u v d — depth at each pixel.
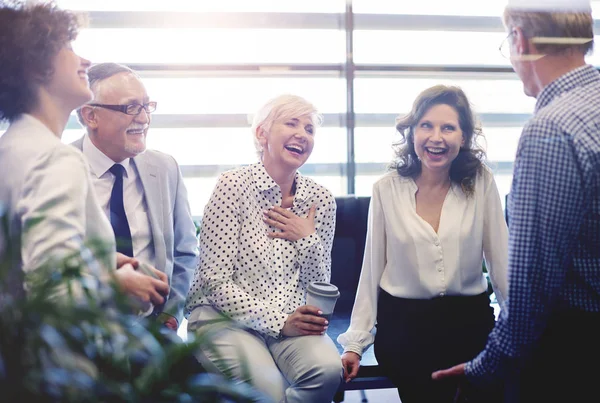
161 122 3.62
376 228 2.16
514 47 1.47
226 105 3.66
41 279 0.82
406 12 3.81
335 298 1.99
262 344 2.00
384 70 3.82
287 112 2.12
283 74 3.75
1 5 1.37
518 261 1.31
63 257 0.89
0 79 1.35
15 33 1.34
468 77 3.79
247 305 1.99
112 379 0.78
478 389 1.68
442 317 2.07
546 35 1.39
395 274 2.13
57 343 0.75
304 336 1.99
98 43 3.55
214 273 2.04
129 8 3.54
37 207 1.17
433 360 2.03
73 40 1.44
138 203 2.08
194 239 2.28
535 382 1.41
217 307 2.03
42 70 1.37
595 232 1.31
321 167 3.87
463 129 2.13
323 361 1.91
